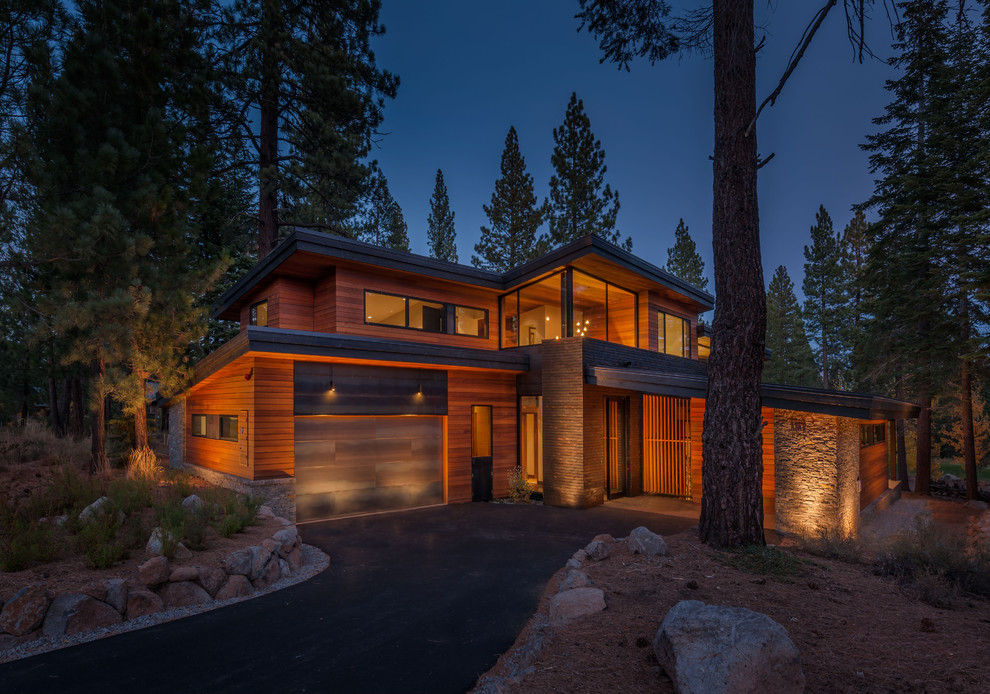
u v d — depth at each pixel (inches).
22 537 233.6
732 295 274.7
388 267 515.5
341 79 657.6
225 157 711.1
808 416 381.1
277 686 160.4
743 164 278.5
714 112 290.7
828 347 1498.5
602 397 534.3
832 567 235.8
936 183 673.0
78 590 205.5
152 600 221.0
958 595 196.2
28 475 433.1
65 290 351.3
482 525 411.5
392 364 456.8
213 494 345.7
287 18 642.8
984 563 218.7
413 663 176.6
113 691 156.4
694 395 435.5
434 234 1614.2
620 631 168.1
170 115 450.6
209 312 465.7
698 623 135.6
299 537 338.3
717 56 288.5
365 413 455.2
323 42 700.7
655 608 184.1
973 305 679.7
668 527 405.1
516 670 167.6
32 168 329.4
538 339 665.0
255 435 399.9
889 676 132.6
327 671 170.6
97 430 442.6
